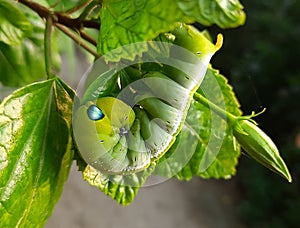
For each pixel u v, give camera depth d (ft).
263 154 0.82
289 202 3.90
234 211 4.03
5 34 0.95
